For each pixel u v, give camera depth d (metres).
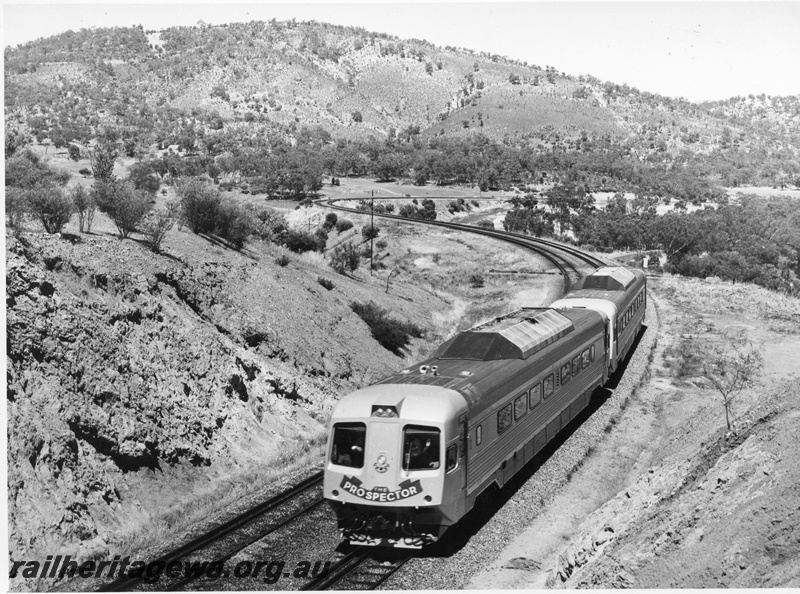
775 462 12.40
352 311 36.75
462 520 16.25
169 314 22.52
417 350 36.38
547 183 192.12
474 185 181.62
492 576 13.77
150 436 18.09
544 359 19.64
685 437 19.53
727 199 164.88
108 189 27.92
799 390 14.32
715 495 12.73
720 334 37.59
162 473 18.06
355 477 14.26
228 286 28.31
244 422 21.61
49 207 23.69
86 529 15.11
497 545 15.15
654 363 31.84
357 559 14.15
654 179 195.75
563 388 21.28
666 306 45.94
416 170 186.00
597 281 31.80
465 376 16.22
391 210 125.56
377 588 13.12
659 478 15.47
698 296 49.66
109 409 17.70
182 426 19.33
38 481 15.04
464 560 14.33
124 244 25.95
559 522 16.34
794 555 10.56
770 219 110.81
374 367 31.09
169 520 16.39
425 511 14.04
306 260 44.88
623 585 12.02
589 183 186.38
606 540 13.74
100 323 19.20
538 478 18.75
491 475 16.28
